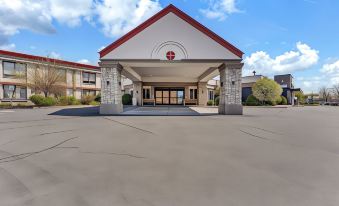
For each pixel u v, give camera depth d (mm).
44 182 3545
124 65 15500
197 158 4812
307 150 5500
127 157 4879
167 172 3973
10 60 26016
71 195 3098
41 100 24109
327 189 3287
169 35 14258
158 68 19641
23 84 26656
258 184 3461
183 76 26625
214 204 2844
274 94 29797
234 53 14258
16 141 6414
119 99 14945
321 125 9930
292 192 3188
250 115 14508
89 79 35656
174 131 8086
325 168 4199
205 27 14258
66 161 4598
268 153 5223
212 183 3498
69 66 32000
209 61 14273
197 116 13508
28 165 4359
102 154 5105
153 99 29109
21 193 3160
